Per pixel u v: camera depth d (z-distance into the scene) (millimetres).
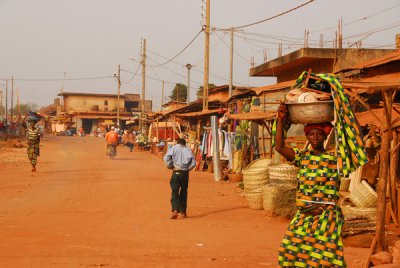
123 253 7809
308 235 4590
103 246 8297
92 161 29750
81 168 24672
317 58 24125
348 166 4574
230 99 26609
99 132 85750
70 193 15773
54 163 27562
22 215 11695
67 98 99562
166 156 11617
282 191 11703
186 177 11742
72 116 94000
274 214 11914
